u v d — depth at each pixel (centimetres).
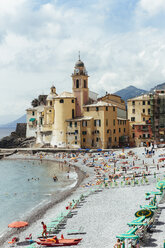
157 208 4719
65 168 10400
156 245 3600
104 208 5306
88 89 13975
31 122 16212
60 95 13712
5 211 5875
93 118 13062
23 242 4262
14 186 8044
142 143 12888
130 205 5306
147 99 13438
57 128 13575
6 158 13462
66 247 3856
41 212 5606
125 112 15250
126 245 3744
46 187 7769
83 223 4672
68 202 5922
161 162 9175
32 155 13450
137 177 7425
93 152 12344
